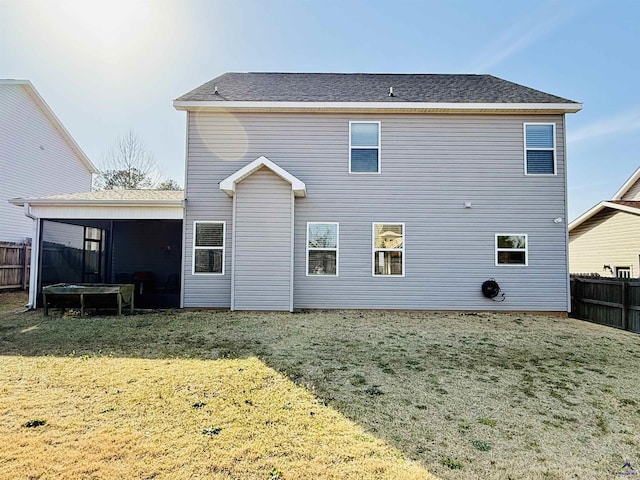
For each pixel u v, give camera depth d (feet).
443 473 8.98
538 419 12.18
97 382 14.34
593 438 11.03
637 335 24.13
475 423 11.77
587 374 16.62
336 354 18.71
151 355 18.11
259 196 30.58
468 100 32.07
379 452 9.82
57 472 8.50
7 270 43.01
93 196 35.06
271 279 30.40
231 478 8.47
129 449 9.55
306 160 32.65
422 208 32.35
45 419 11.16
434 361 17.97
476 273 31.94
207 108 32.09
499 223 32.17
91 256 41.06
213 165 32.50
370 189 32.48
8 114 50.01
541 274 31.78
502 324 27.07
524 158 32.30
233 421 11.28
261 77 39.11
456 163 32.45
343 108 31.96
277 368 16.33
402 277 31.99
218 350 19.08
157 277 42.32
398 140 32.63
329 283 31.99
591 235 51.11
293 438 10.38
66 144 61.57
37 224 32.09
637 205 44.52
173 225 42.70
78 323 25.58
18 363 16.67
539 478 8.97
